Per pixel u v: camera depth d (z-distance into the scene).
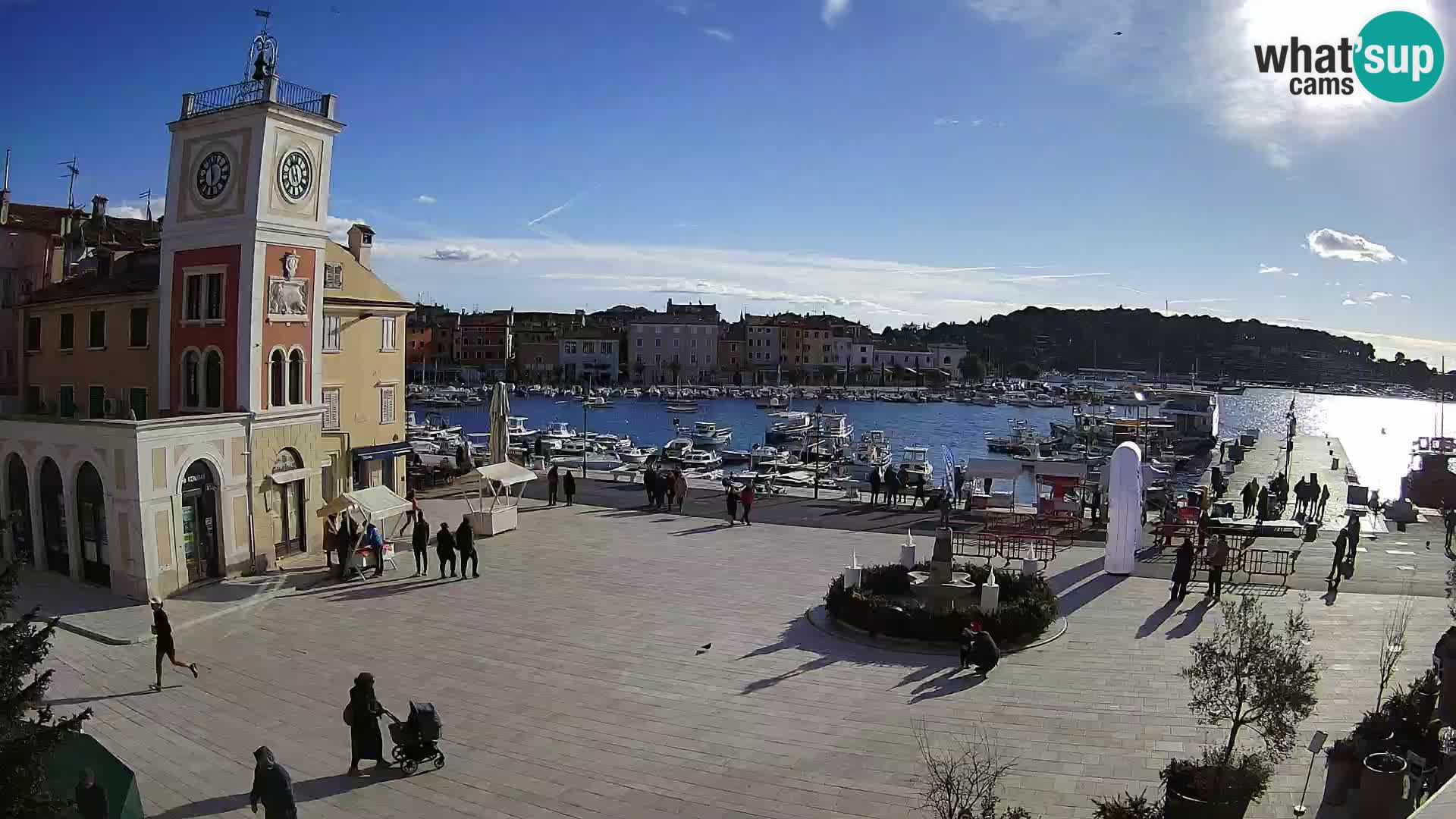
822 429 117.69
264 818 15.53
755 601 28.58
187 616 27.09
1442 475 47.59
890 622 24.23
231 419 31.55
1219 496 55.12
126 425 28.11
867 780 16.52
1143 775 16.50
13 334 43.19
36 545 31.30
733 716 19.61
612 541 37.88
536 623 26.44
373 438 46.31
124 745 18.48
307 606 28.39
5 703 12.95
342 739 18.86
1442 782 14.81
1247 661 14.34
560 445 96.81
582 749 18.11
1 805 12.48
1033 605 24.25
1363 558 33.91
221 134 33.38
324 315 42.84
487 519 38.88
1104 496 44.34
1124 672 21.84
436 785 16.72
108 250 40.44
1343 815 14.65
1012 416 166.50
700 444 115.44
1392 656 19.75
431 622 26.69
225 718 19.86
